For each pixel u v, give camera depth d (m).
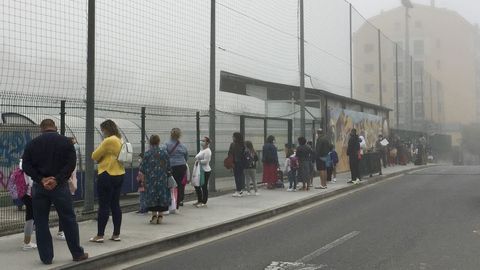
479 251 8.34
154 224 10.70
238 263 7.93
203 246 9.38
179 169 12.55
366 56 40.44
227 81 26.38
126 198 15.20
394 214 12.47
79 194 13.59
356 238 9.61
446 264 7.55
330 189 17.50
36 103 13.12
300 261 7.93
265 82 26.67
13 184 8.30
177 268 7.73
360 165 21.16
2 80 12.34
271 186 17.58
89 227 10.27
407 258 7.95
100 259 7.77
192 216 11.79
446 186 19.25
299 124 24.62
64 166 7.35
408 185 19.92
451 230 10.20
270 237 10.05
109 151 8.84
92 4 11.62
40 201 7.32
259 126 20.75
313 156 18.36
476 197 15.65
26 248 8.23
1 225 9.97
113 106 14.86
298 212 13.38
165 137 17.45
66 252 8.08
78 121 14.82
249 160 15.65
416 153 35.94
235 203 13.99
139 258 8.45
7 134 11.70
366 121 32.38
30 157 7.27
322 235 10.03
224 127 21.02
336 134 26.72
